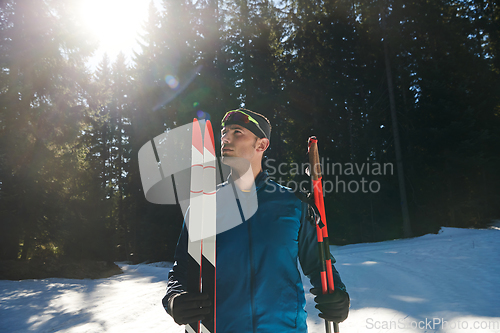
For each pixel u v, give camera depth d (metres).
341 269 8.05
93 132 39.94
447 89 26.39
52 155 14.75
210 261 1.00
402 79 28.08
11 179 13.49
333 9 29.20
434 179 26.80
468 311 3.99
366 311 4.36
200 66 29.58
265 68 30.05
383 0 26.03
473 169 28.16
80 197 16.88
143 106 29.50
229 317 1.03
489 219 28.67
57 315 5.62
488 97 28.42
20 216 13.55
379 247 14.59
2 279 10.93
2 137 13.36
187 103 28.17
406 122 27.44
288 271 1.09
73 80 15.63
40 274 11.74
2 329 5.07
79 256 16.14
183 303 0.90
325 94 29.00
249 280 1.05
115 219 32.72
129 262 30.58
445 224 27.56
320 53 29.08
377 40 27.06
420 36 28.31
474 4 31.84
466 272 6.52
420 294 5.08
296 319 1.08
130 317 5.04
